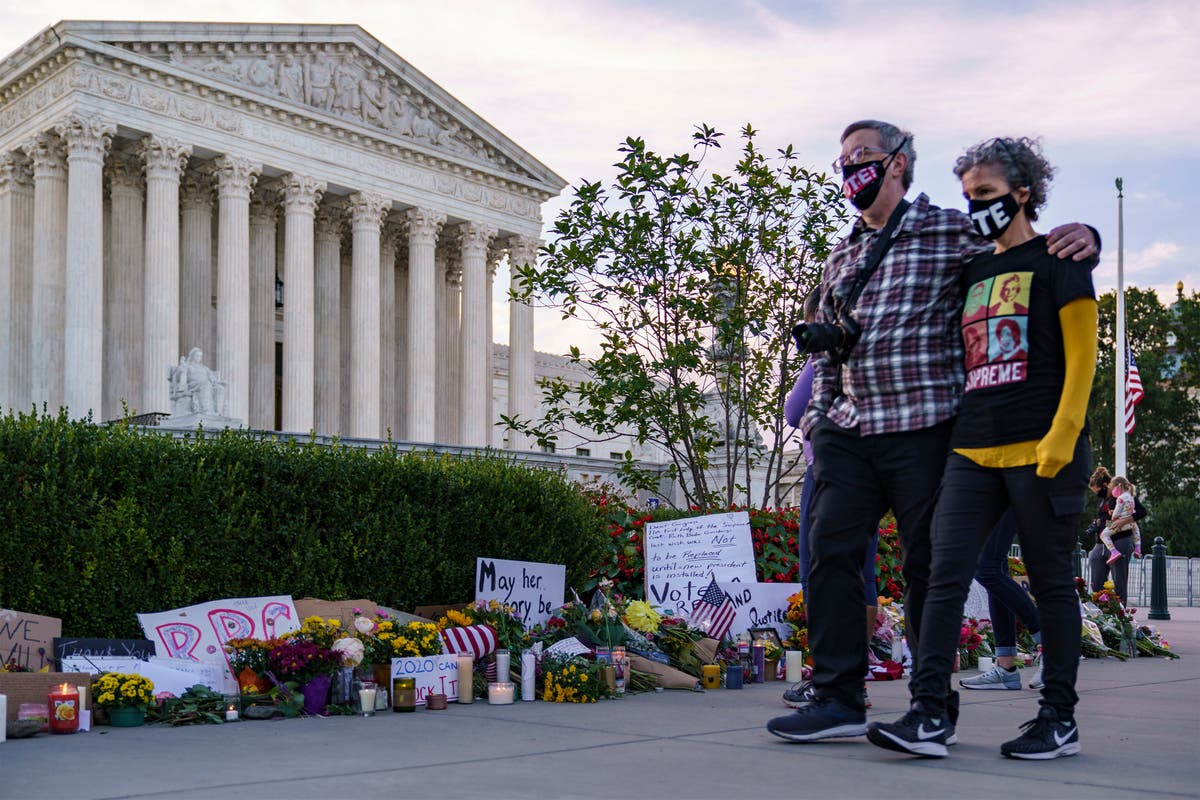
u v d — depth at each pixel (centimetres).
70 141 4375
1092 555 2225
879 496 646
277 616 930
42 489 877
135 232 4919
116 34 4456
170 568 930
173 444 976
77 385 4253
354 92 5350
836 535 646
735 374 1438
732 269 1448
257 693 826
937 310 631
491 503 1156
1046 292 599
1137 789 513
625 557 1315
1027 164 610
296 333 5009
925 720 595
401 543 1079
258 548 990
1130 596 3706
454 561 1127
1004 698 952
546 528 1204
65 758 612
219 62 4859
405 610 1085
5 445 879
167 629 883
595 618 1033
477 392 5762
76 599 891
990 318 608
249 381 5288
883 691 980
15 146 4712
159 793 499
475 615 996
